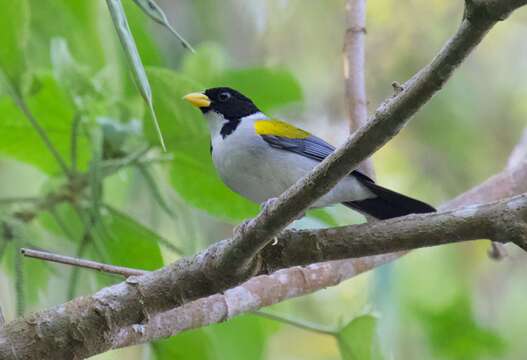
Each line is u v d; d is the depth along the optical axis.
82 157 11.06
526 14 16.72
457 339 13.94
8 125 10.73
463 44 5.20
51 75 10.31
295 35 15.94
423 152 16.14
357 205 9.41
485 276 15.97
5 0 9.76
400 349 14.59
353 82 9.91
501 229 6.14
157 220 12.30
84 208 10.02
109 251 9.64
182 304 6.83
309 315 14.87
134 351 14.37
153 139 9.87
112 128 9.85
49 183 11.15
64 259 6.86
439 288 14.70
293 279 8.43
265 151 10.40
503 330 15.69
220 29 15.53
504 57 16.56
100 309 6.66
